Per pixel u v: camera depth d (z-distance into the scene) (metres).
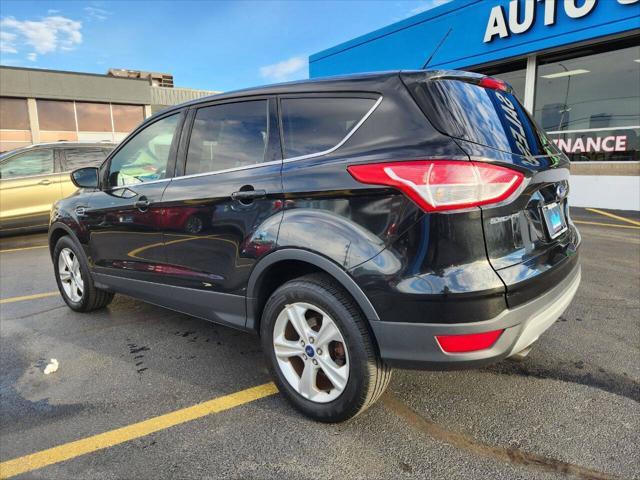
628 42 9.41
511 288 2.04
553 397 2.68
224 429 2.49
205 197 2.84
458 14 11.52
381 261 2.10
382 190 2.10
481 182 2.00
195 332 3.86
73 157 8.75
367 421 2.51
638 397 2.66
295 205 2.41
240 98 2.87
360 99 2.35
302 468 2.18
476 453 2.24
